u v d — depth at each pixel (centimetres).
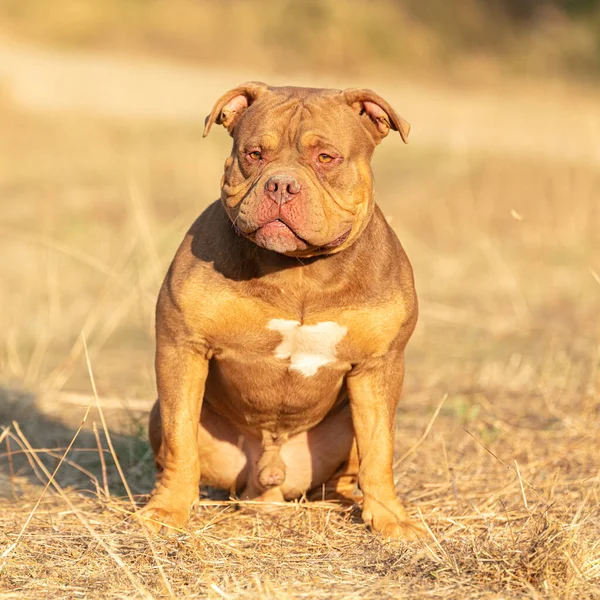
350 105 795
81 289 1738
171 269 812
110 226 2097
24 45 4316
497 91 4134
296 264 770
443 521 837
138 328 1559
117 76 3906
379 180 2647
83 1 4697
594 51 4662
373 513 809
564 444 1064
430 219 2316
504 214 2350
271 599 649
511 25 5225
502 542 762
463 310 1684
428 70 4519
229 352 803
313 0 4722
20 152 2728
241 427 882
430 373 1377
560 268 1958
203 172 2514
